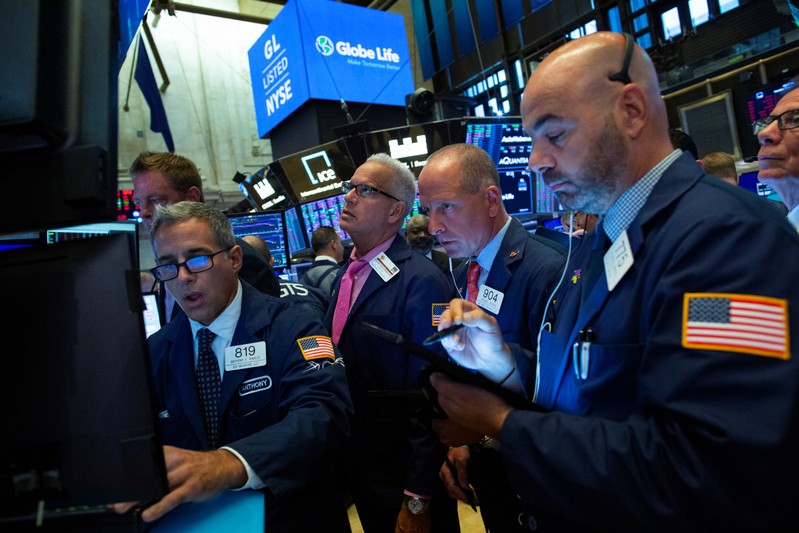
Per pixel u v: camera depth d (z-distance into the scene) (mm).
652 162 724
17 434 552
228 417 1064
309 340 1107
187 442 1077
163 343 1160
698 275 575
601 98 697
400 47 5965
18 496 561
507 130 4770
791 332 523
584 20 8789
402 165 1724
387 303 1504
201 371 1110
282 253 3387
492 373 913
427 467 1285
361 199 1634
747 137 4336
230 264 1130
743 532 503
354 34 5605
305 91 5293
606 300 722
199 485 732
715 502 510
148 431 548
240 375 1074
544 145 740
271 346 1100
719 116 4527
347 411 1058
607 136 698
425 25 9109
